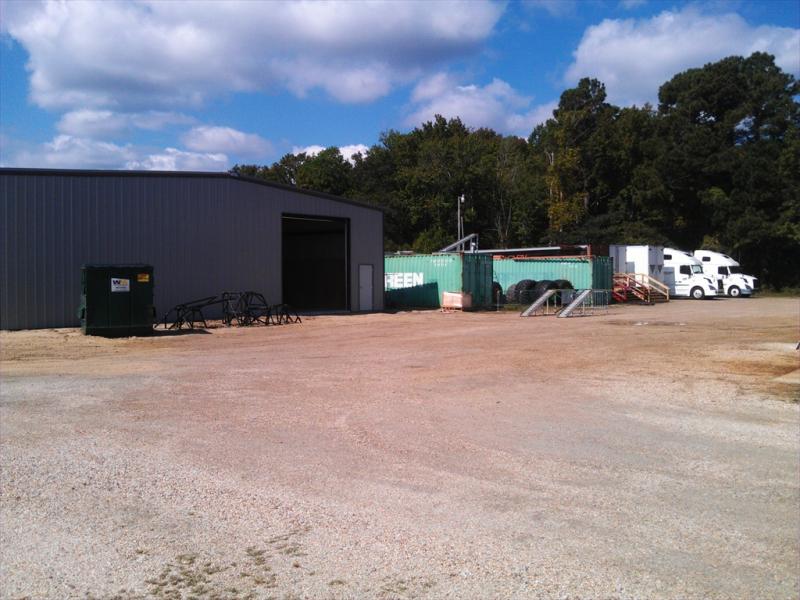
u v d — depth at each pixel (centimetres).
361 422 950
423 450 803
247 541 533
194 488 661
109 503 620
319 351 1811
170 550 516
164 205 2638
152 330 2252
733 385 1287
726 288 5331
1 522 573
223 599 438
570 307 3238
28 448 805
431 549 516
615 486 675
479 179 7612
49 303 2388
